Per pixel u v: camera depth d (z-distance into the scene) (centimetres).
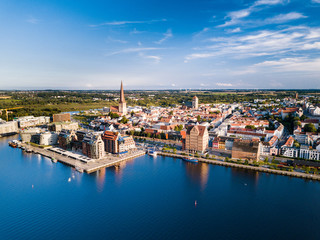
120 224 15588
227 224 15575
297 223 15650
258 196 19225
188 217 16338
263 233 14650
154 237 14275
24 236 14450
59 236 14438
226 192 19925
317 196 19125
